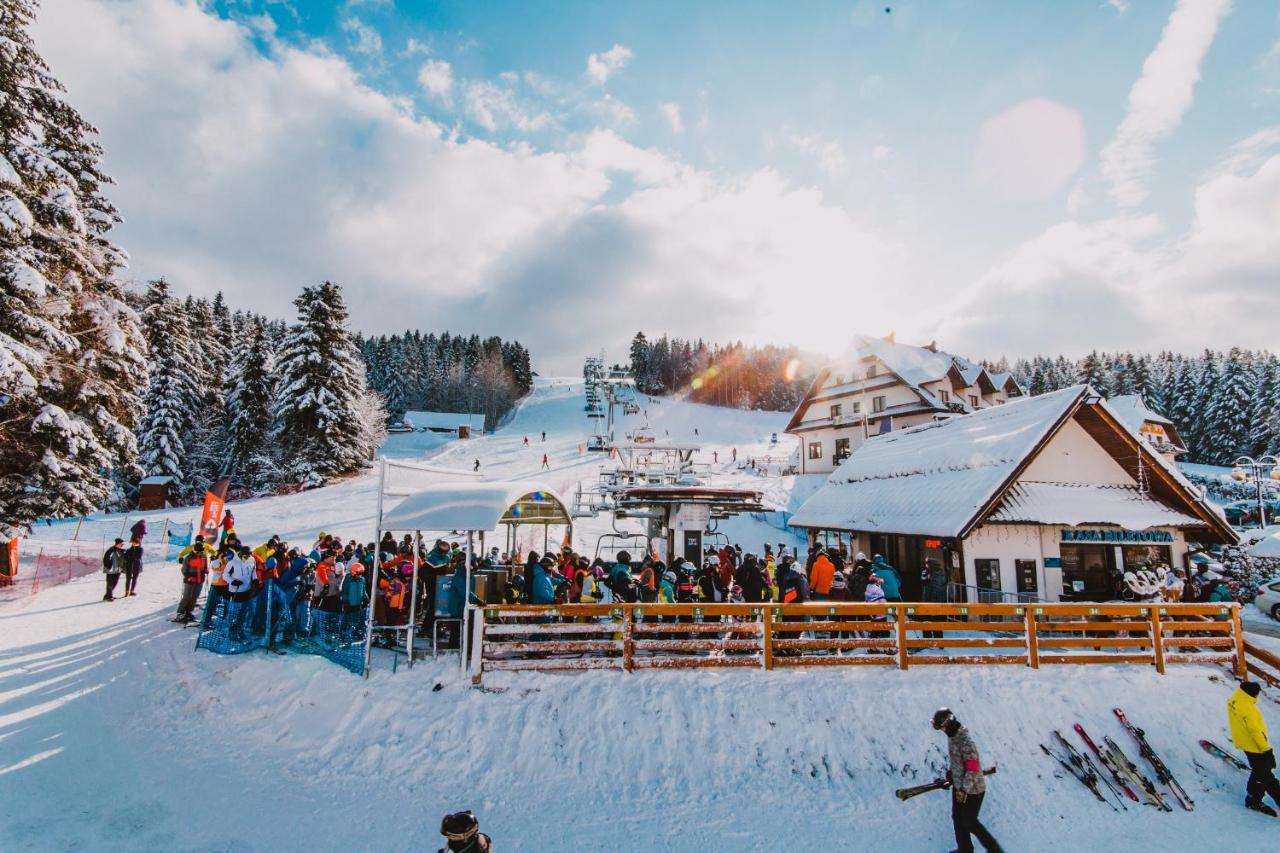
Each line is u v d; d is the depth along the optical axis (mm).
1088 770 10047
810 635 13445
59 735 9609
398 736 9945
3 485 17688
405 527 11547
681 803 9266
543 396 125688
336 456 43969
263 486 46500
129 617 15273
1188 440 73062
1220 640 12508
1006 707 10969
